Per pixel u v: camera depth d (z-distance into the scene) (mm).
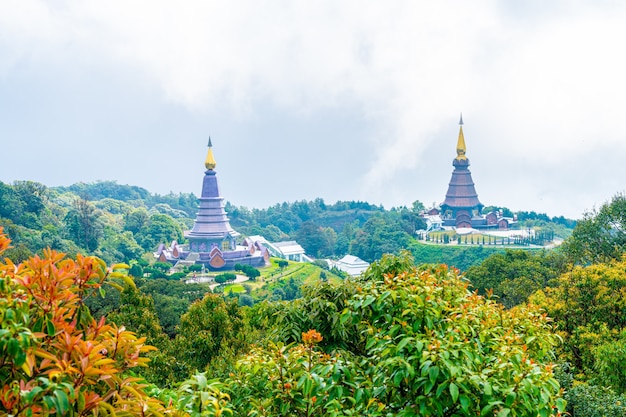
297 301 16484
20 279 6906
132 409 6953
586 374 28641
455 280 13820
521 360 9695
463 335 10672
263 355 11289
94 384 6816
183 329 34844
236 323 34781
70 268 7398
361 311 12266
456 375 9281
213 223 161500
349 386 10688
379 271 16016
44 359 6535
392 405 10352
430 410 9445
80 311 7453
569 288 34125
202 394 7914
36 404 6211
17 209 143625
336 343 15750
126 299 35281
